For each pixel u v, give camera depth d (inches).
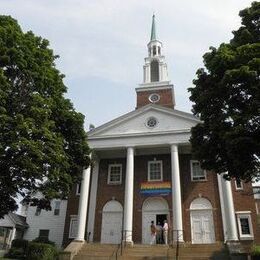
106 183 1231.5
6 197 653.3
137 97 1470.2
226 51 611.2
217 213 1089.4
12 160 602.2
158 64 1590.8
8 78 643.5
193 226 1087.6
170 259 807.1
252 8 653.3
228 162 626.8
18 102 649.6
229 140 548.7
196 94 673.0
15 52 639.1
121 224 1150.3
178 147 1163.9
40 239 1220.5
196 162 1192.8
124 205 1086.4
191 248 896.9
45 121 648.4
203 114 649.0
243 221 1075.9
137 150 1211.2
